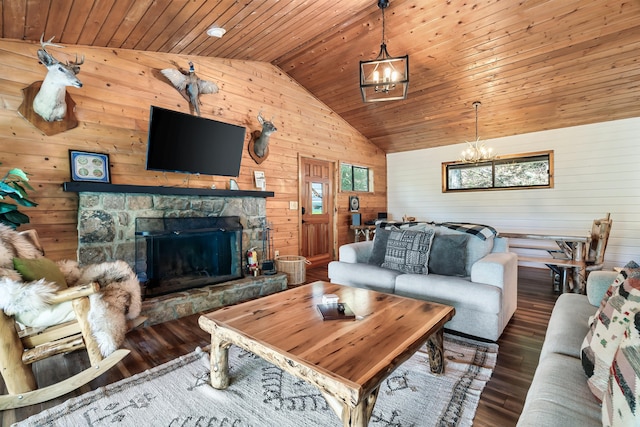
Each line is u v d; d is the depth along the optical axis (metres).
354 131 6.15
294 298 2.15
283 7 2.81
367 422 1.22
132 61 3.24
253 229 4.13
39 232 2.72
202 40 3.27
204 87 3.66
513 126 5.10
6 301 1.67
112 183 3.07
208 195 3.58
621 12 2.87
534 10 3.01
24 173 2.41
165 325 2.83
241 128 3.87
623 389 0.83
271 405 1.68
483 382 1.86
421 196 6.49
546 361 1.34
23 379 1.73
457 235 2.89
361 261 3.35
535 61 3.62
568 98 4.19
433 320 1.74
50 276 2.04
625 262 4.54
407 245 2.98
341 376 1.20
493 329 2.34
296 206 4.99
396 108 5.12
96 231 2.86
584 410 1.01
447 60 3.83
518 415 1.58
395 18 3.35
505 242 2.99
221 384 1.82
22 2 2.02
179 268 3.35
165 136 3.17
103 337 1.96
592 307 1.80
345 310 1.84
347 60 4.18
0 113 2.54
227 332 1.66
